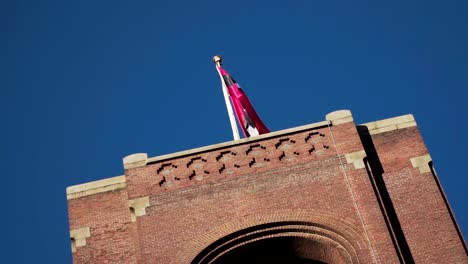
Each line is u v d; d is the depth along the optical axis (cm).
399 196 3647
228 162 3734
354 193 3597
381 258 3384
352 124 3816
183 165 3734
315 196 3603
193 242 3512
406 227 3541
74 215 3703
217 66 4456
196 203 3622
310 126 3812
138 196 3650
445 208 3597
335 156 3719
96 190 3775
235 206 3603
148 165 3738
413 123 3900
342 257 3456
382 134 3866
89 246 3612
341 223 3503
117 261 3562
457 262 3428
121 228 3659
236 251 3547
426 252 3462
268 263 3641
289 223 3544
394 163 3762
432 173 3728
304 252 3594
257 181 3669
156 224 3566
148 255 3481
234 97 4316
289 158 3731
